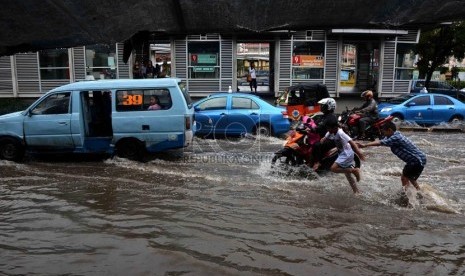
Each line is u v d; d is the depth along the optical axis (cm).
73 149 1000
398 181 830
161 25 214
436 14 194
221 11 209
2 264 479
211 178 846
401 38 2075
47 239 548
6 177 856
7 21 193
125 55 250
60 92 991
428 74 2650
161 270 465
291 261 492
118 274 456
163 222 608
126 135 990
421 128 1617
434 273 465
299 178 857
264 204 691
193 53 2020
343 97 2092
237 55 2114
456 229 588
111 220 616
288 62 2031
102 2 201
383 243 542
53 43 204
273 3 203
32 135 991
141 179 838
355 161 785
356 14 202
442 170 931
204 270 466
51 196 728
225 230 581
